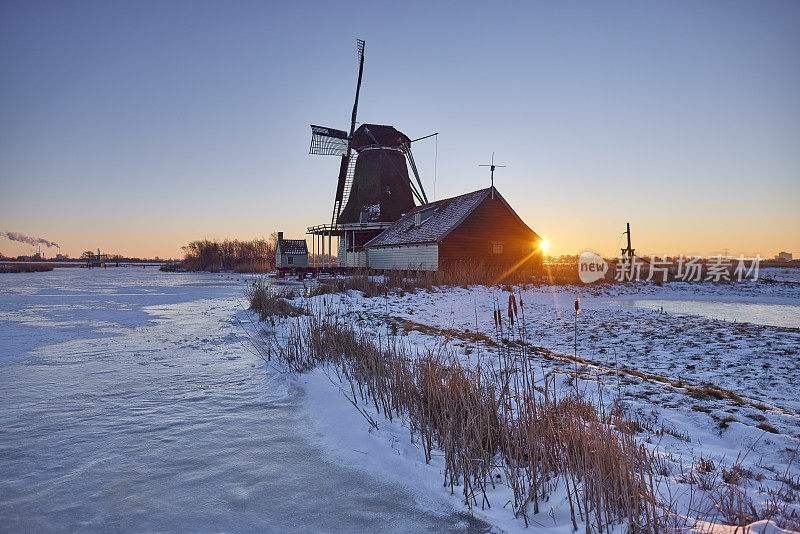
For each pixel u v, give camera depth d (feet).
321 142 169.58
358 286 77.51
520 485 12.56
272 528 10.73
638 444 14.84
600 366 27.68
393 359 23.67
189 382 25.08
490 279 92.94
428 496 12.46
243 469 14.06
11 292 107.45
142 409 20.26
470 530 10.71
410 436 16.92
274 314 54.08
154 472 13.79
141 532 10.51
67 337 40.86
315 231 170.19
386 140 163.84
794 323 53.62
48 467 14.11
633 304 77.25
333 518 11.23
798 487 11.73
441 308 60.18
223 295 96.37
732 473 12.55
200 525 10.82
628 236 162.20
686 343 36.06
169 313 61.31
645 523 10.03
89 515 11.26
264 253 328.90
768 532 9.19
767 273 168.86
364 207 161.99
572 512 10.57
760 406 18.93
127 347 35.94
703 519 10.26
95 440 16.46
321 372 26.18
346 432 17.17
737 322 51.96
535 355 30.37
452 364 20.03
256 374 26.96
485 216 108.06
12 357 31.99
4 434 16.99
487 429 14.98
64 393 22.79
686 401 19.75
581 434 12.99
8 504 11.79
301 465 14.42
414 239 115.14
